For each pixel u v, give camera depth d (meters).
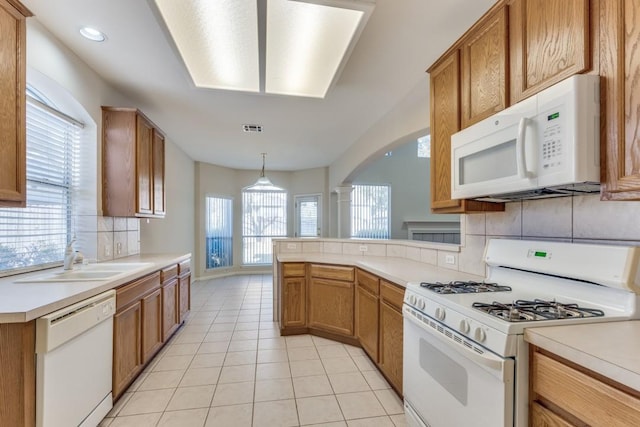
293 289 3.26
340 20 1.78
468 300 1.40
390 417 1.88
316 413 1.92
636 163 0.94
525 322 1.07
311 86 2.65
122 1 1.84
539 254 1.52
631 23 0.96
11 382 1.28
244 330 3.41
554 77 1.20
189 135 4.64
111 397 1.91
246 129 4.31
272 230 7.47
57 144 2.53
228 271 7.07
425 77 2.81
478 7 1.88
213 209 6.77
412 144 7.36
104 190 2.80
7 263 2.10
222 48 2.06
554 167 1.12
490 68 1.55
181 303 3.39
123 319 2.05
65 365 1.49
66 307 1.49
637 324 1.09
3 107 1.46
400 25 2.06
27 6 1.86
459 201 1.80
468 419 1.24
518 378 1.05
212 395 2.11
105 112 2.80
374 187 7.21
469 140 1.62
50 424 1.38
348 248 3.56
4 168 1.47
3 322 1.25
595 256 1.27
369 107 3.50
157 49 2.33
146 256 3.43
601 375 0.82
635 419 0.74
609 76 1.02
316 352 2.82
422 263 2.74
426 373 1.56
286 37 1.94
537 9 1.28
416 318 1.62
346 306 2.97
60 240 2.57
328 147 5.37
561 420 0.93
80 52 2.37
